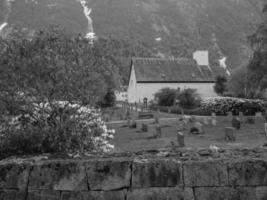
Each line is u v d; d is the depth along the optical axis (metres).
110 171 3.73
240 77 37.31
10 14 138.75
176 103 36.81
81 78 5.23
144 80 52.50
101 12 147.75
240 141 11.89
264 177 3.55
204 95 54.84
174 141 12.77
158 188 3.65
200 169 3.62
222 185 3.59
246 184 3.57
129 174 3.70
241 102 25.12
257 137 12.68
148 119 25.30
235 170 3.59
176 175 3.64
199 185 3.61
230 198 3.56
